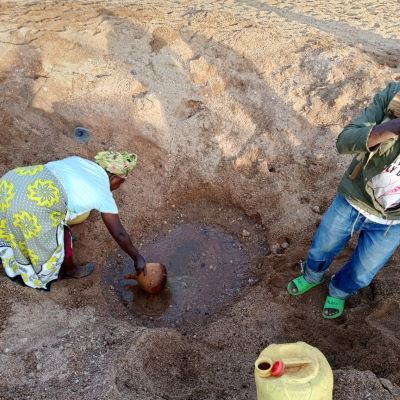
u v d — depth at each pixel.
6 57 5.20
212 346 3.61
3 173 4.64
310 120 4.98
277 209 4.62
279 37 5.60
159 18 5.84
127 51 5.37
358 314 3.79
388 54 5.50
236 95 5.14
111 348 3.34
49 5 6.15
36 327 3.49
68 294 3.95
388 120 2.77
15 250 3.67
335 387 2.97
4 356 3.26
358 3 6.86
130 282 4.23
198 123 5.01
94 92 5.07
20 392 3.05
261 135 4.96
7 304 3.64
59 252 3.70
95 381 3.10
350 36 5.84
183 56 5.36
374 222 3.16
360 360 3.43
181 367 3.36
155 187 4.80
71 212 3.62
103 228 4.46
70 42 5.38
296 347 2.48
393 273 3.97
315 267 3.70
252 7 6.50
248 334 3.69
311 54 5.36
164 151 4.90
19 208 3.48
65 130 4.97
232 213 4.77
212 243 4.56
